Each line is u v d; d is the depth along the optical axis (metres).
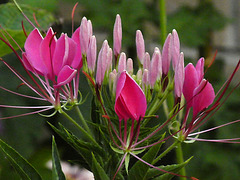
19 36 0.39
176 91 0.34
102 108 0.34
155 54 0.34
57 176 0.34
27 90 0.59
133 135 0.33
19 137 0.57
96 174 0.33
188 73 0.34
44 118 0.58
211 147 0.71
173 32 0.34
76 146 0.34
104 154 0.35
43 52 0.34
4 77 0.58
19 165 0.35
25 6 0.43
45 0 0.56
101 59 0.34
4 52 0.41
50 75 0.35
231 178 0.69
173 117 0.34
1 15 0.43
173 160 0.59
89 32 0.35
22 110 0.58
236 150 0.70
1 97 0.58
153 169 0.34
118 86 0.32
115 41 0.36
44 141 0.58
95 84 0.34
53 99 0.35
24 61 0.35
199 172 0.70
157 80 0.35
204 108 0.34
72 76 0.33
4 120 0.58
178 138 0.34
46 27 0.43
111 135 0.33
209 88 0.34
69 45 0.34
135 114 0.33
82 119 0.35
